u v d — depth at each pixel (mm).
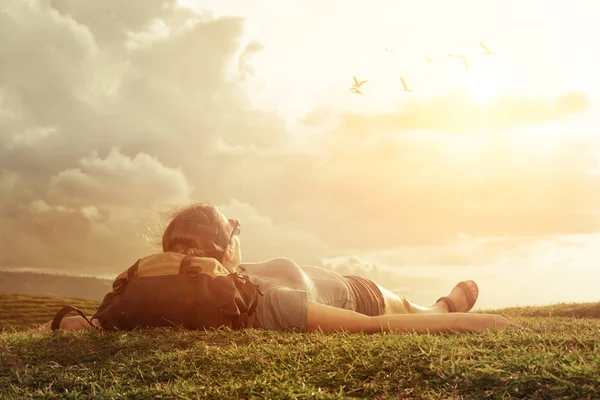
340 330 1696
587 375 993
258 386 1107
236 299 1651
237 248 1939
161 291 1641
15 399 1146
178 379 1207
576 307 3471
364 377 1148
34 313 11734
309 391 1056
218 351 1386
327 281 2062
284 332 1665
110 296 1756
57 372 1324
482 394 1005
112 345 1501
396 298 2312
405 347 1296
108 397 1118
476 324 1672
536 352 1211
